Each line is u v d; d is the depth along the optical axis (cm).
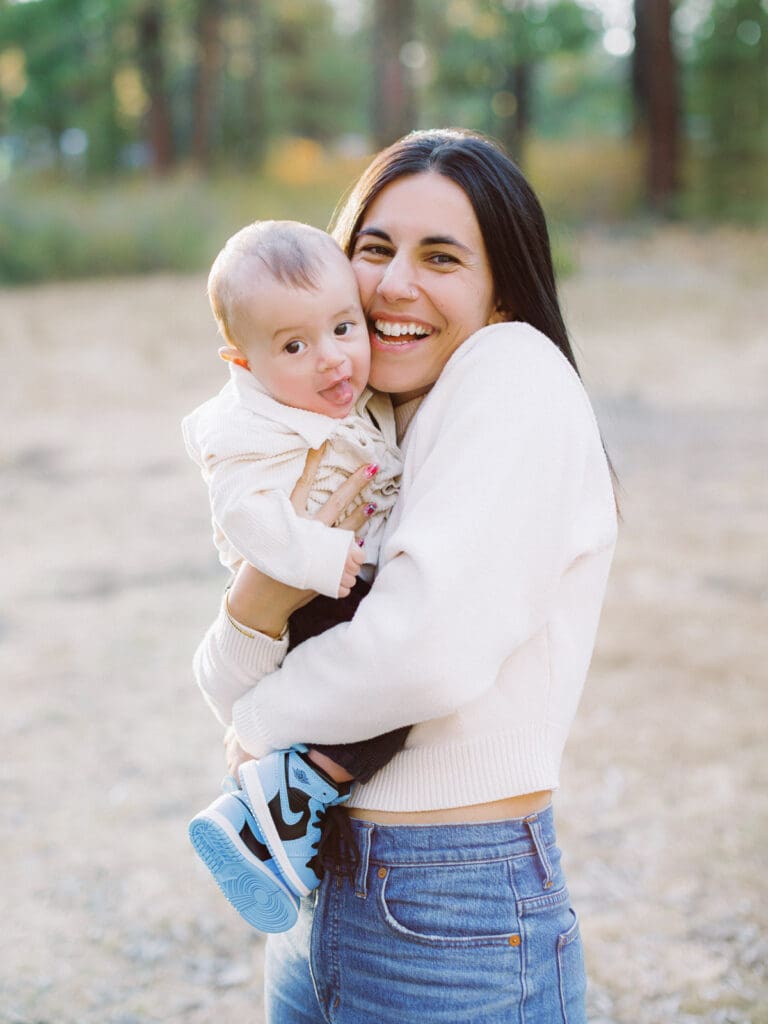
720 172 2455
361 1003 158
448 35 3438
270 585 159
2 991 318
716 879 363
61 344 1391
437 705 147
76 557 706
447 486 150
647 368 1191
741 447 910
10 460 943
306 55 4900
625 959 326
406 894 155
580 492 157
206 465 167
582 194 2528
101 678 532
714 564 657
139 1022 306
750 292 1606
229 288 166
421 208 165
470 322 167
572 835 392
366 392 176
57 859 386
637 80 2697
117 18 3212
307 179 2772
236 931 348
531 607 152
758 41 2466
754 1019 299
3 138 4456
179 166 3300
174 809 419
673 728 465
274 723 154
